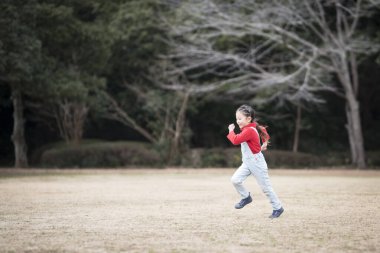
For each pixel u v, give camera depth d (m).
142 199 11.80
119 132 37.81
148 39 32.34
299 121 35.12
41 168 28.31
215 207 10.21
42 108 33.66
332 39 30.58
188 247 6.12
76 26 26.14
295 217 8.73
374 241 6.52
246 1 30.23
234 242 6.44
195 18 30.86
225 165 30.91
